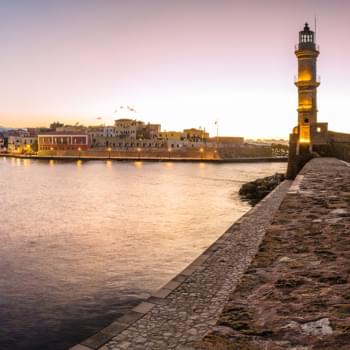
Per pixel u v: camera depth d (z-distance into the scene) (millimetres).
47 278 21797
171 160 183500
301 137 75500
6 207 52062
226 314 3953
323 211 8938
